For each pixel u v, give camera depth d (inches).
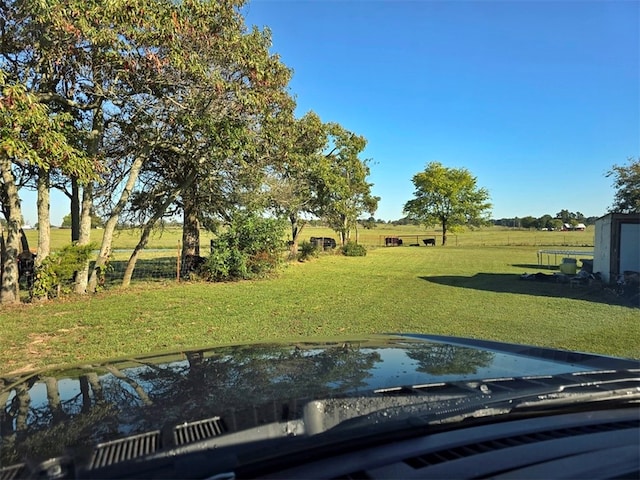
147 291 487.2
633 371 80.6
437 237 2260.1
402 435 54.9
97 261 490.3
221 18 400.8
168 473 44.5
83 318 343.3
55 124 328.5
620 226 546.0
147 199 579.2
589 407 66.5
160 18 349.1
